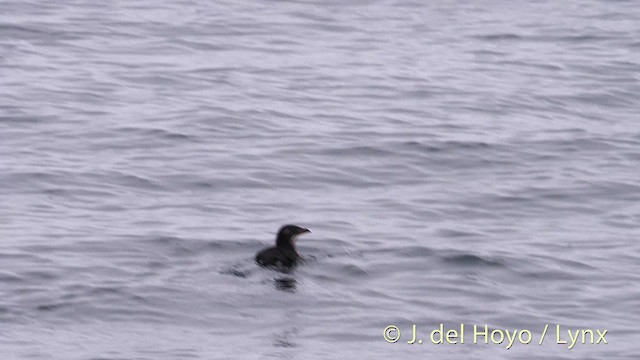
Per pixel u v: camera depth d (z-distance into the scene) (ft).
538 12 234.17
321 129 162.71
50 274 113.50
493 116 171.53
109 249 120.26
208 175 144.87
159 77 185.26
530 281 115.65
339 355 99.60
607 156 155.43
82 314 105.81
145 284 111.34
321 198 139.23
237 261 116.98
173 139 157.07
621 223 132.77
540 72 194.18
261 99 175.52
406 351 100.94
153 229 126.41
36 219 129.39
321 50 204.64
